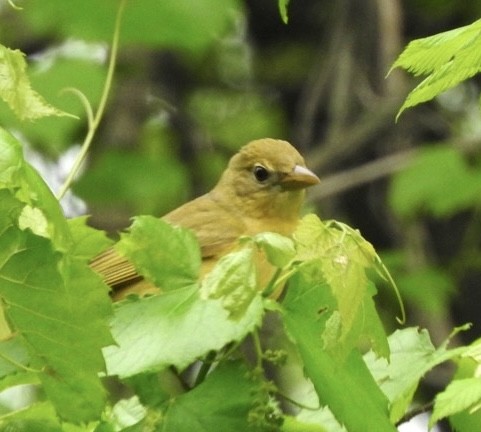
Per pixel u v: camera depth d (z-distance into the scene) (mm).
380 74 17156
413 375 7398
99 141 18156
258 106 19750
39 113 6355
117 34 8289
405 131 18188
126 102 18500
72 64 15086
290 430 7074
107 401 6414
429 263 17734
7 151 5957
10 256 5914
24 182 5957
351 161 17938
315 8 19078
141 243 6695
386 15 17047
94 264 10609
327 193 16641
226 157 19547
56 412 6336
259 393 6746
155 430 6711
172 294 6688
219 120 19844
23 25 17953
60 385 6262
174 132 19250
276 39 19531
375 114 16906
